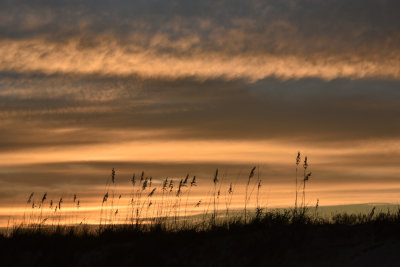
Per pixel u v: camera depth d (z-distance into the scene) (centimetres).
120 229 1294
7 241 1209
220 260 1035
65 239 1241
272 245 1067
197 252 1081
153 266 1036
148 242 1131
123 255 1095
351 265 933
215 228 1241
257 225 1228
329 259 977
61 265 1091
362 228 1117
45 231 1295
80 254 1141
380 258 940
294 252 1027
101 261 1084
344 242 1048
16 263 1116
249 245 1077
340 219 1227
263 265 993
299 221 1219
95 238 1261
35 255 1146
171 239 1162
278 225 1213
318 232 1120
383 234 1057
